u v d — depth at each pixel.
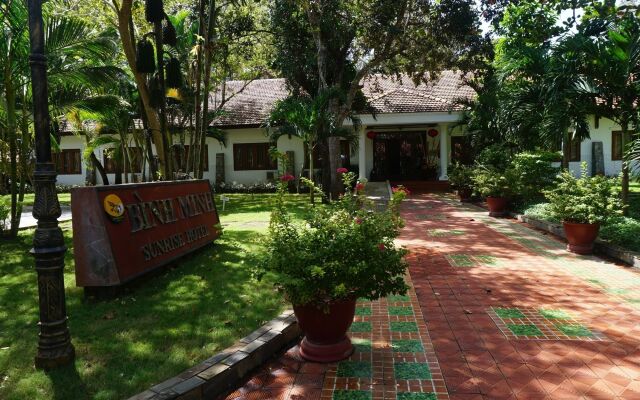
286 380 3.68
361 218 4.25
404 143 23.77
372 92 22.08
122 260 5.36
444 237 9.79
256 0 14.41
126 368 3.59
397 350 4.16
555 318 4.87
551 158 13.21
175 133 18.41
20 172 10.41
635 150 8.34
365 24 15.83
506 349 4.13
